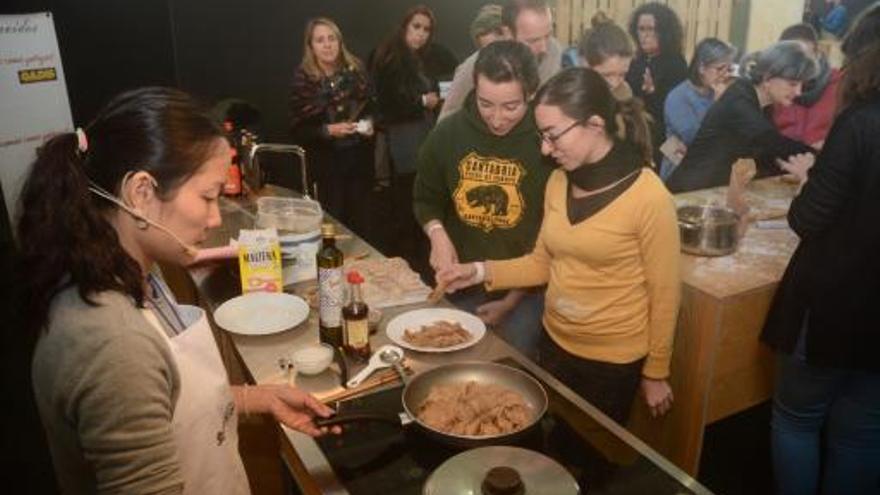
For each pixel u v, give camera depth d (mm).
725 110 2918
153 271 1019
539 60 2615
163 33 3381
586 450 1129
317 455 1121
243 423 1632
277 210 2035
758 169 3008
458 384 1295
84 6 3139
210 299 1802
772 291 1985
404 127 3789
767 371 2082
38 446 2299
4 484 2182
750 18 3154
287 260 1852
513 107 1907
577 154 1570
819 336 1693
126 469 771
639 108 1646
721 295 1884
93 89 3264
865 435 1776
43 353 794
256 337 1549
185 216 890
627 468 1086
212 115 926
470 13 3859
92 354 767
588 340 1740
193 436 970
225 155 931
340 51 3510
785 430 1895
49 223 807
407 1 3832
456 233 2188
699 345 1976
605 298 1687
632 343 1713
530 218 2045
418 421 1146
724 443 2521
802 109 2963
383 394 1308
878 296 1613
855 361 1670
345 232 2236
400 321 1585
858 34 1589
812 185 1644
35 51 2846
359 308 1426
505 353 1472
